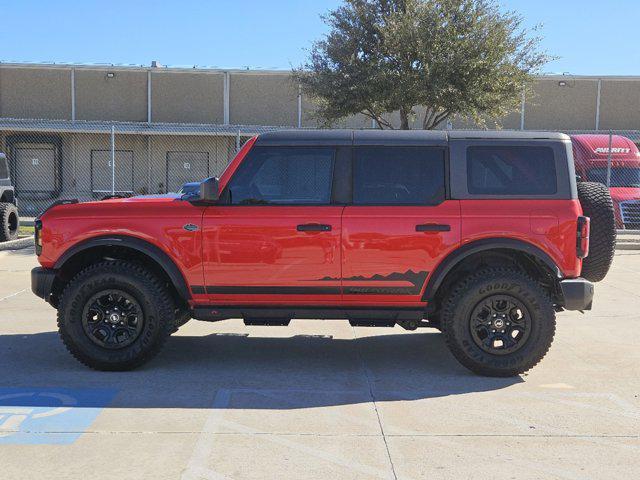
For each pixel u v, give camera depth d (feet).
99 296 18.56
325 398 16.67
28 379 18.06
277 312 18.95
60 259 18.76
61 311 18.57
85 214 18.81
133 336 18.66
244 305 19.02
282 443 13.67
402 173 18.69
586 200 19.85
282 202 18.67
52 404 16.01
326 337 23.71
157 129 83.61
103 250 19.61
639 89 87.81
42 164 86.22
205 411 15.60
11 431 14.23
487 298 18.26
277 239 18.43
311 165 18.75
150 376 18.48
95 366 18.70
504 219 18.26
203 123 88.28
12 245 49.47
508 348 18.35
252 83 88.22
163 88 87.81
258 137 18.92
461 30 57.52
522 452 13.29
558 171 18.61
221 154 87.35
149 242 18.66
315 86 61.21
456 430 14.48
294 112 88.33
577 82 87.81
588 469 12.50
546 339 18.19
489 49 57.00
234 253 18.51
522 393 17.19
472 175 18.65
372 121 83.41
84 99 87.40
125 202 19.08
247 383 17.93
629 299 31.27
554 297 19.22
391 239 18.30
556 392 17.28
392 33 56.80
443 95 56.85
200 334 23.97
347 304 18.86
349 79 59.31
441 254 18.31
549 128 87.97
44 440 13.74
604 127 88.28
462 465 12.64
